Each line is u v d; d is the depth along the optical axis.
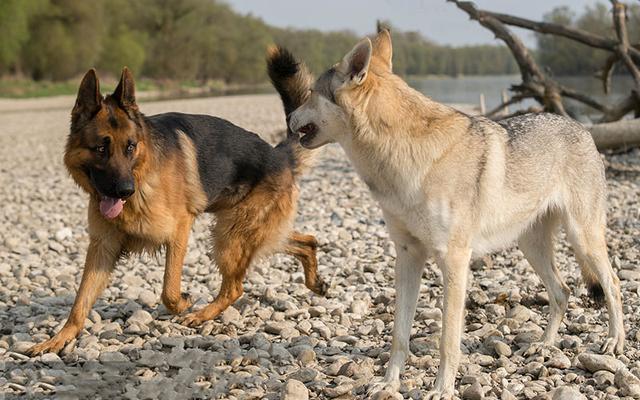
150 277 7.58
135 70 70.69
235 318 6.15
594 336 5.32
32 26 60.34
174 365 5.05
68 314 6.32
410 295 4.68
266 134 23.47
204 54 83.44
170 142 5.92
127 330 5.84
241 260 6.31
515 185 4.83
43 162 19.20
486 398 4.30
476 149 4.60
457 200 4.45
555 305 5.38
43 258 8.65
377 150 4.52
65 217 11.33
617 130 12.84
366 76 4.48
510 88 15.15
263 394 4.51
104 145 5.45
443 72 119.75
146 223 5.72
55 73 63.69
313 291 6.82
